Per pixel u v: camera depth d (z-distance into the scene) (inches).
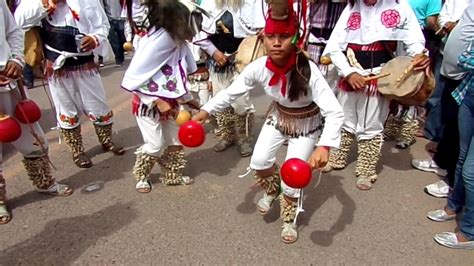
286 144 181.2
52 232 123.1
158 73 127.6
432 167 157.0
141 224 126.7
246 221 128.0
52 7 137.3
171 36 125.3
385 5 129.1
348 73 130.7
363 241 118.3
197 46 163.2
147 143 136.7
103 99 164.4
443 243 115.5
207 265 109.3
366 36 131.6
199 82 174.1
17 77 118.1
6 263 110.4
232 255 113.0
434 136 181.3
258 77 105.7
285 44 95.2
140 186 144.3
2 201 129.7
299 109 108.6
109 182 151.7
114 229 124.3
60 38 145.5
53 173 158.1
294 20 94.8
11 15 118.8
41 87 275.9
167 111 127.7
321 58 142.0
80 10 144.6
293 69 99.0
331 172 158.1
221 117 170.4
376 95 135.6
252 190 145.7
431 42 181.8
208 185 149.3
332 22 148.6
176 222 127.7
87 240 119.5
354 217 129.7
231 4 155.9
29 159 136.4
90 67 155.9
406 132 174.2
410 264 109.1
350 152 174.4
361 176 147.6
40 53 148.0
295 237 117.9
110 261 111.0
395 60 130.0
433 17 179.0
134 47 143.3
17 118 123.8
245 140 171.6
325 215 130.9
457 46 131.3
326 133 96.7
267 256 112.7
